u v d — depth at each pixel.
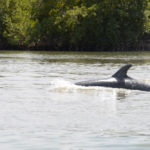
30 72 89.94
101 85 62.56
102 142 33.62
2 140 33.97
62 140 34.12
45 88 62.81
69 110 45.50
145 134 35.81
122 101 52.00
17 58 146.50
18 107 46.84
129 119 41.28
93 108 46.81
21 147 32.28
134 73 90.00
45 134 35.72
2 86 65.12
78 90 60.16
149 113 44.34
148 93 59.19
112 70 96.69
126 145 32.81
